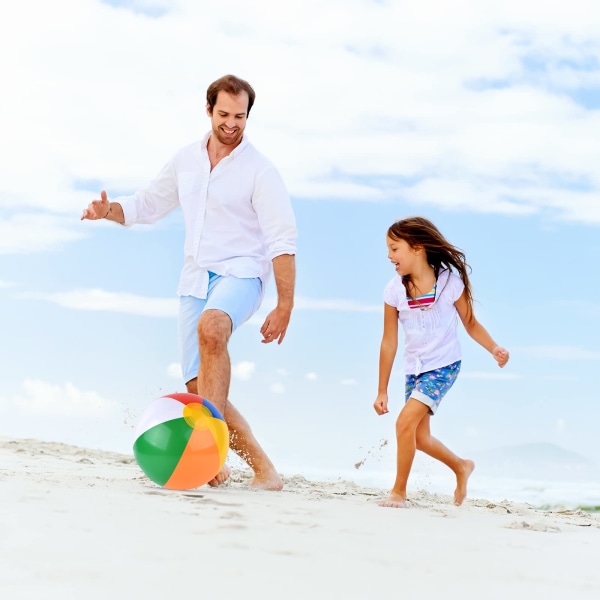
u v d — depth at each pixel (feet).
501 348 30.27
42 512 18.12
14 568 12.80
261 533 17.71
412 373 29.99
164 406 24.77
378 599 12.66
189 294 30.45
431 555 16.78
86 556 13.98
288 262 29.99
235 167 30.30
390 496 28.32
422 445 31.73
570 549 19.27
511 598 13.41
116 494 22.70
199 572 13.46
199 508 20.95
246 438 29.84
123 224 31.99
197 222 30.37
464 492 32.42
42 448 46.75
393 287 30.60
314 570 14.34
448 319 29.84
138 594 11.81
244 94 29.81
